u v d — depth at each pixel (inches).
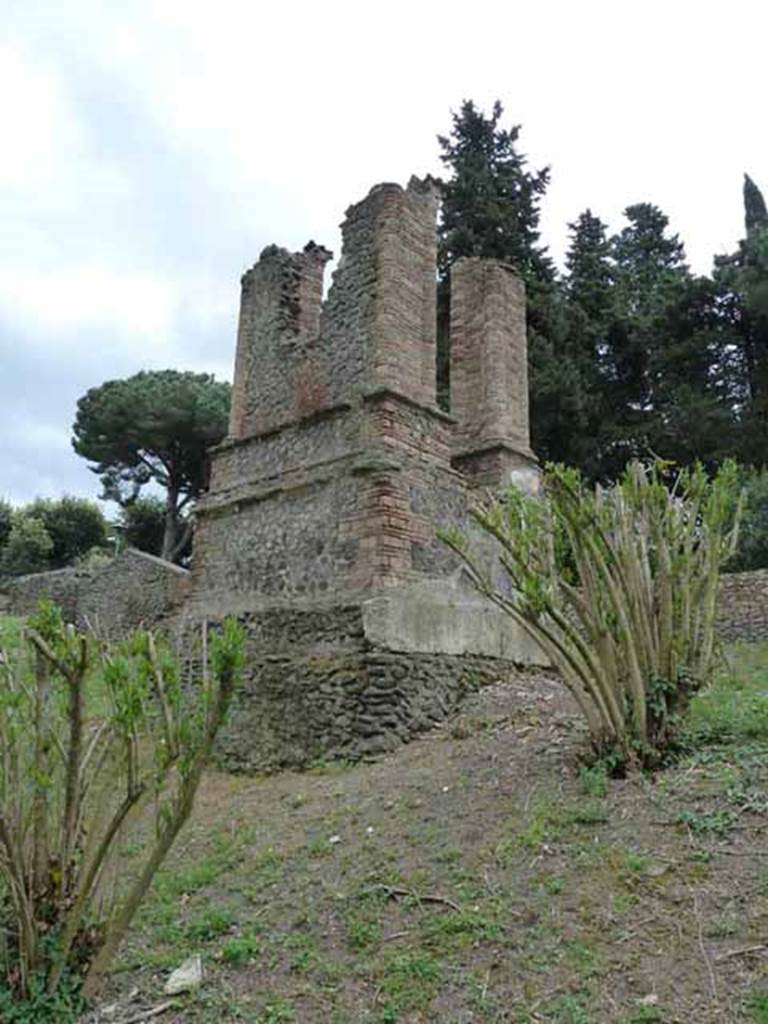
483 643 351.9
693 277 1107.9
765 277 1017.5
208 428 1280.8
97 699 153.4
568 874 153.9
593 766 197.8
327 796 240.8
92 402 1325.0
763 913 132.3
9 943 132.8
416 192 409.7
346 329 389.7
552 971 128.0
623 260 1451.8
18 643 141.2
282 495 384.5
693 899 139.3
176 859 208.7
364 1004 128.2
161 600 733.3
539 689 337.7
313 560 359.3
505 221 1011.9
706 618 211.5
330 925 154.6
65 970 132.1
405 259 388.5
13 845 127.0
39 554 1278.3
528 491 433.1
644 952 128.7
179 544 1284.4
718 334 1046.4
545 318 986.1
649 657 203.0
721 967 122.0
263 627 352.5
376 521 339.6
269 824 224.2
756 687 276.8
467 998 125.1
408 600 323.6
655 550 210.2
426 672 318.0
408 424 368.2
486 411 447.5
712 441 987.9
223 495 418.6
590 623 201.2
